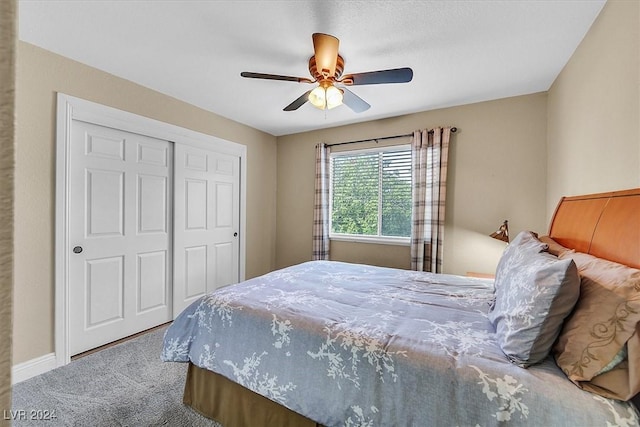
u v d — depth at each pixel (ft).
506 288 4.11
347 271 7.60
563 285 3.10
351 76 5.97
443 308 4.91
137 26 5.62
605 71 4.81
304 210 12.93
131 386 5.94
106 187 7.73
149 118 8.44
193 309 5.35
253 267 12.51
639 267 3.37
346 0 4.86
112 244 7.89
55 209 6.58
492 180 8.96
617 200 4.05
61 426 4.85
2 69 0.86
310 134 12.71
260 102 9.46
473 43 6.03
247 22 5.47
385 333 3.92
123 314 8.16
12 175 0.87
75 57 6.75
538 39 5.84
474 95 8.63
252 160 12.29
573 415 2.64
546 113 8.22
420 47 6.18
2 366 0.86
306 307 4.87
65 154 6.72
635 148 3.98
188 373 5.39
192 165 9.91
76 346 7.20
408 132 10.36
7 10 0.88
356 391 3.65
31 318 6.26
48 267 6.51
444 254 9.66
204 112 10.13
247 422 4.72
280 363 4.28
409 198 10.70
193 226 10.02
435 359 3.34
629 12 4.12
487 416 2.93
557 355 3.10
